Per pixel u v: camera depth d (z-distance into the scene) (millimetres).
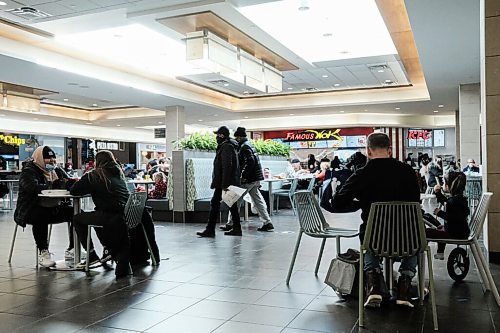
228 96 15766
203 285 4016
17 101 13109
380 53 9945
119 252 4383
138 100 13875
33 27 7820
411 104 15617
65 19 7387
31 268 4762
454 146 21000
